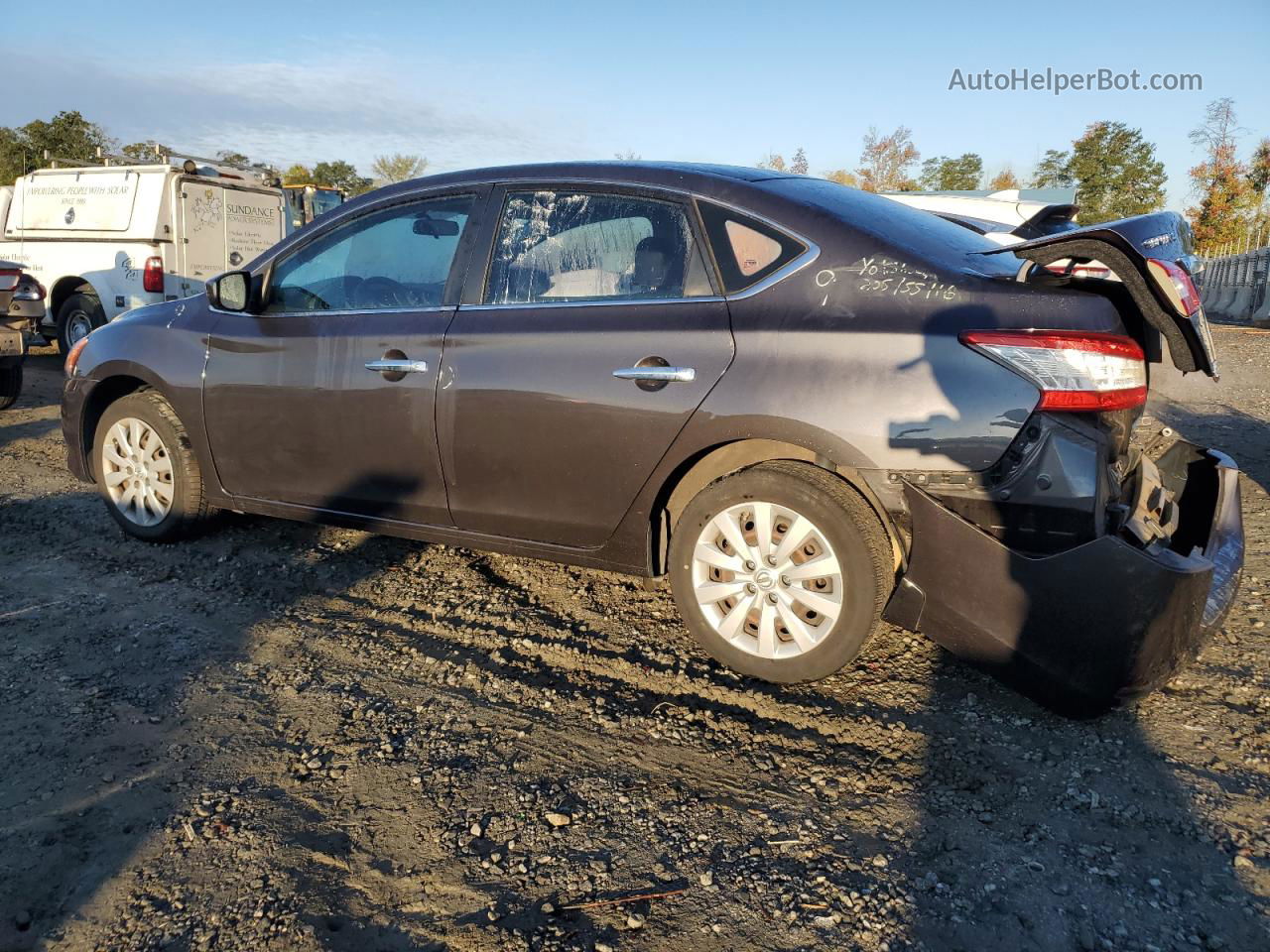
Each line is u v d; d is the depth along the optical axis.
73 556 4.59
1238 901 2.26
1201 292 3.00
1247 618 3.90
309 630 3.79
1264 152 38.06
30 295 8.24
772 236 3.17
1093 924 2.19
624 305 3.36
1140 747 2.93
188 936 2.15
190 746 2.92
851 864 2.40
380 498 3.95
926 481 2.85
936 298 2.88
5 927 2.17
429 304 3.79
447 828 2.54
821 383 2.95
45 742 2.92
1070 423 2.71
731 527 3.23
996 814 2.60
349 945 2.12
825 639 3.10
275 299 4.26
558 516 3.52
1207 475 3.49
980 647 2.90
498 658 3.56
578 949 2.11
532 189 3.67
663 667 3.47
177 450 4.54
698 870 2.38
